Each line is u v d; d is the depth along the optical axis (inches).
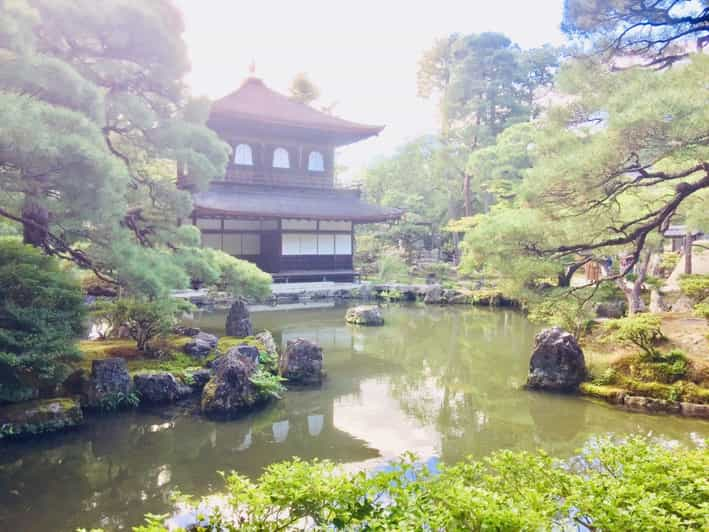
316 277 1162.0
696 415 355.3
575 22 470.0
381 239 1614.2
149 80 537.3
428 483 150.8
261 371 421.4
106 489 248.2
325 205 1189.1
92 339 490.0
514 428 338.0
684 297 650.2
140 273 378.9
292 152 1237.7
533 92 1813.5
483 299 1002.1
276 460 284.0
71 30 457.7
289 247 1125.7
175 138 514.6
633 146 346.0
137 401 371.9
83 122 328.2
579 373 421.7
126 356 431.8
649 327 409.1
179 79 554.9
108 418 348.5
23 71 325.4
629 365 414.3
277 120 1119.0
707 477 155.0
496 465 166.9
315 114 1283.2
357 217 1160.8
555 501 155.3
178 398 388.2
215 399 363.6
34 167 314.8
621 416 359.3
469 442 312.3
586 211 417.1
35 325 316.5
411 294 1084.5
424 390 430.0
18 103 289.7
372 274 1411.2
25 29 330.6
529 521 125.2
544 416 362.3
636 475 155.2
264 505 140.9
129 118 489.4
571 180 381.1
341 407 381.7
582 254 538.6
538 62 1744.6
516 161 1302.9
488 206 1628.9
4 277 321.1
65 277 351.6
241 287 563.8
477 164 1359.5
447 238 1728.6
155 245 554.6
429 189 1818.4
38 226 413.4
